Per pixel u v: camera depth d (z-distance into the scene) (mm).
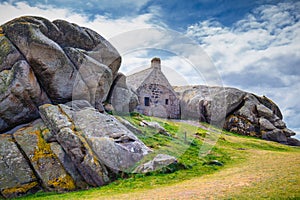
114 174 10406
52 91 13656
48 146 10938
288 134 23078
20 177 9820
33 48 12664
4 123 12172
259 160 12875
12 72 12164
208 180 9695
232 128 23391
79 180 10188
